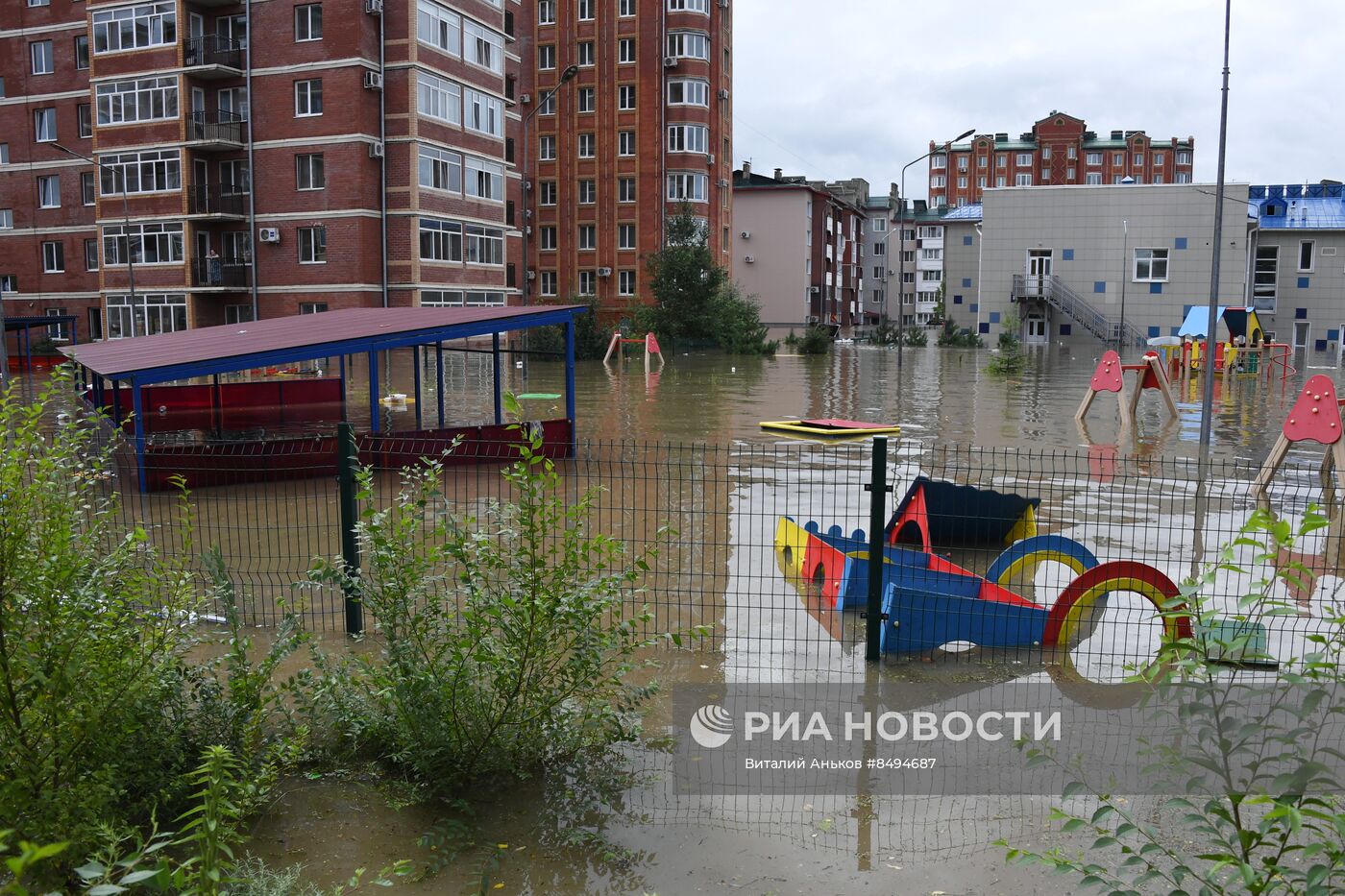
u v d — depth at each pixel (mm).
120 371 11906
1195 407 22578
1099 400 24250
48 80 47688
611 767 4785
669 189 57906
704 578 7969
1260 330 35750
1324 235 58781
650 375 32031
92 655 3982
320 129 39969
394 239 40969
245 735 4383
